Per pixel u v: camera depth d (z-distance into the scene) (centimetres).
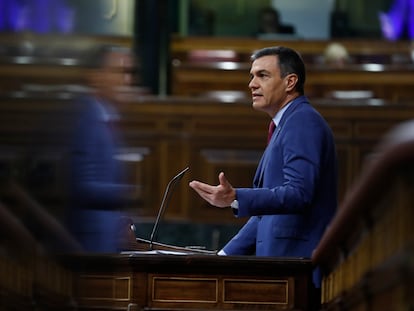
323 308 1144
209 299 1154
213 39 2997
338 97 2633
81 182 953
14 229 796
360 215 855
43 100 940
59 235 883
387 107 2408
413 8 3222
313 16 3253
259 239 1299
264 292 1154
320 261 1116
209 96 2631
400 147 649
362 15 3250
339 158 2412
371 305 829
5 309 821
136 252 1180
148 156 2412
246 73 2645
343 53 2819
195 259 1149
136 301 1145
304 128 1268
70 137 942
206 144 2423
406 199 696
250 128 2427
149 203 2395
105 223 1018
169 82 3030
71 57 998
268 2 3262
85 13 3006
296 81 1316
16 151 1159
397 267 687
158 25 3058
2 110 1753
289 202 1225
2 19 2834
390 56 2998
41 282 885
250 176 2416
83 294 1042
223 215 2364
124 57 1061
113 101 1042
